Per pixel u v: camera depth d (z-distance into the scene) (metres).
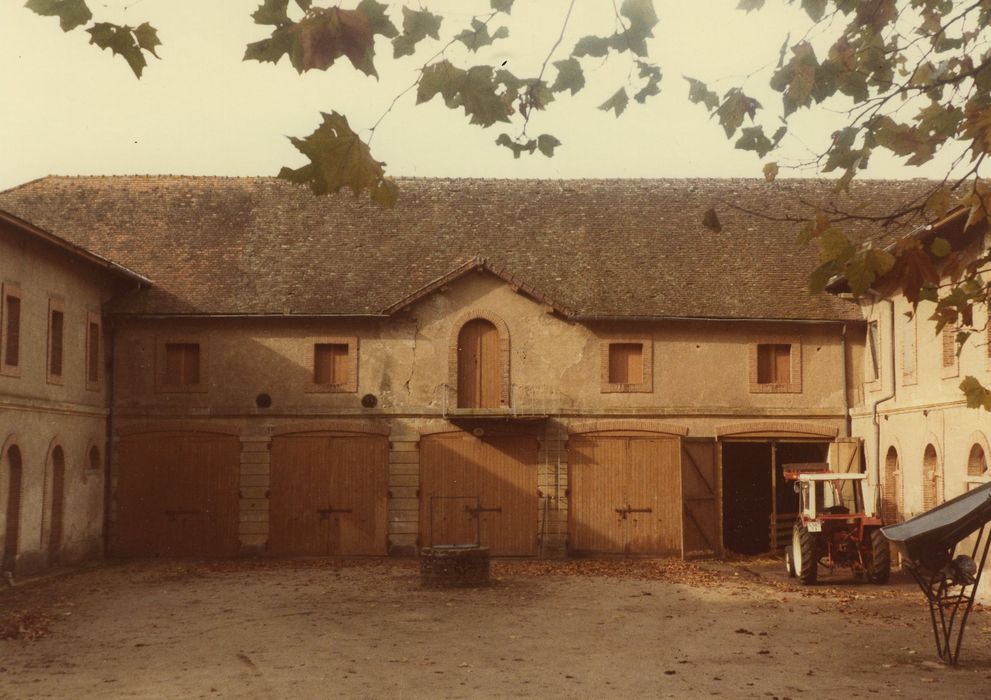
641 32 5.75
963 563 14.09
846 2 6.26
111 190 34.34
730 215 33.84
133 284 30.89
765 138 6.52
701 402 30.61
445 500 30.34
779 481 35.81
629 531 30.33
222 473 30.31
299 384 30.44
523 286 30.16
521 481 30.41
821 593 22.08
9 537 24.22
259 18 5.18
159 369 30.42
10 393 23.83
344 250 32.16
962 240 20.47
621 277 31.33
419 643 15.93
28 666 14.39
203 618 18.70
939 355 24.75
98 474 29.64
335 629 17.34
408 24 5.39
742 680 13.01
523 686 12.70
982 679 13.02
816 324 30.62
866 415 29.50
